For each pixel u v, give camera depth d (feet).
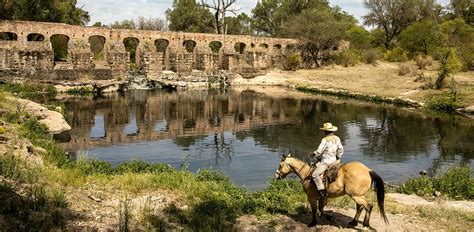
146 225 35.55
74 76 168.04
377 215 40.11
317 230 36.09
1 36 199.41
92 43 314.55
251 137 94.22
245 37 232.32
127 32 196.65
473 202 46.57
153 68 196.13
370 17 286.46
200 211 39.73
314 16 244.63
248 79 215.72
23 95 140.26
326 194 34.86
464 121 114.83
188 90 187.01
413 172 66.80
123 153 77.97
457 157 76.74
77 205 37.91
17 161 44.06
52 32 175.94
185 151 80.74
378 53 254.06
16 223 31.19
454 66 150.20
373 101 156.04
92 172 53.01
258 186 58.54
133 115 119.85
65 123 96.68
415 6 275.39
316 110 134.31
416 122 113.80
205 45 219.00
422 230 36.45
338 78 204.95
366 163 72.43
